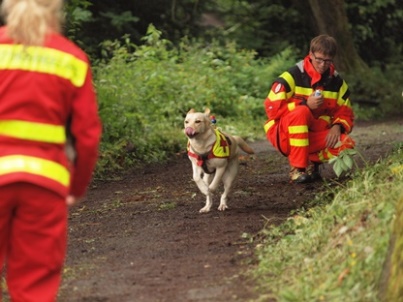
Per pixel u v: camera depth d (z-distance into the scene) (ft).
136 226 37.91
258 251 30.78
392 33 131.75
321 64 43.70
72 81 21.85
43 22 21.72
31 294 21.91
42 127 21.67
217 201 42.80
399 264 22.67
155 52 88.99
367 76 112.06
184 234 35.40
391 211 27.58
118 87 72.69
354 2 126.82
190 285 27.71
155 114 76.38
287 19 126.93
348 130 44.55
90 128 21.99
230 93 89.10
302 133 43.52
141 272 29.78
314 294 24.75
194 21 120.47
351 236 27.94
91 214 41.96
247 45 124.67
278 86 44.21
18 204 21.63
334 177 46.39
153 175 55.21
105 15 104.99
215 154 38.93
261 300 25.45
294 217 34.47
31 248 21.81
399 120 92.17
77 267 31.07
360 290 24.06
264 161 58.65
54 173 21.68
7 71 21.67
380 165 37.17
